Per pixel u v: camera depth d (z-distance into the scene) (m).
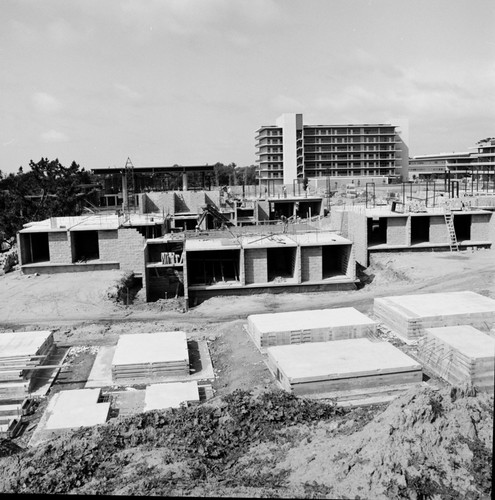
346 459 13.17
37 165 74.75
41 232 42.53
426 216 48.03
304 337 25.94
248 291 39.31
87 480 14.15
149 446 15.66
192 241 42.16
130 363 24.03
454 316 26.61
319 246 39.66
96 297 37.28
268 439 15.80
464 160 130.62
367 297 37.09
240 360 25.34
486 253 46.06
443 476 12.46
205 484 13.07
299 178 119.00
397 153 124.81
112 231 42.72
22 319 33.78
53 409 20.38
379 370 20.58
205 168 85.06
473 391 15.07
